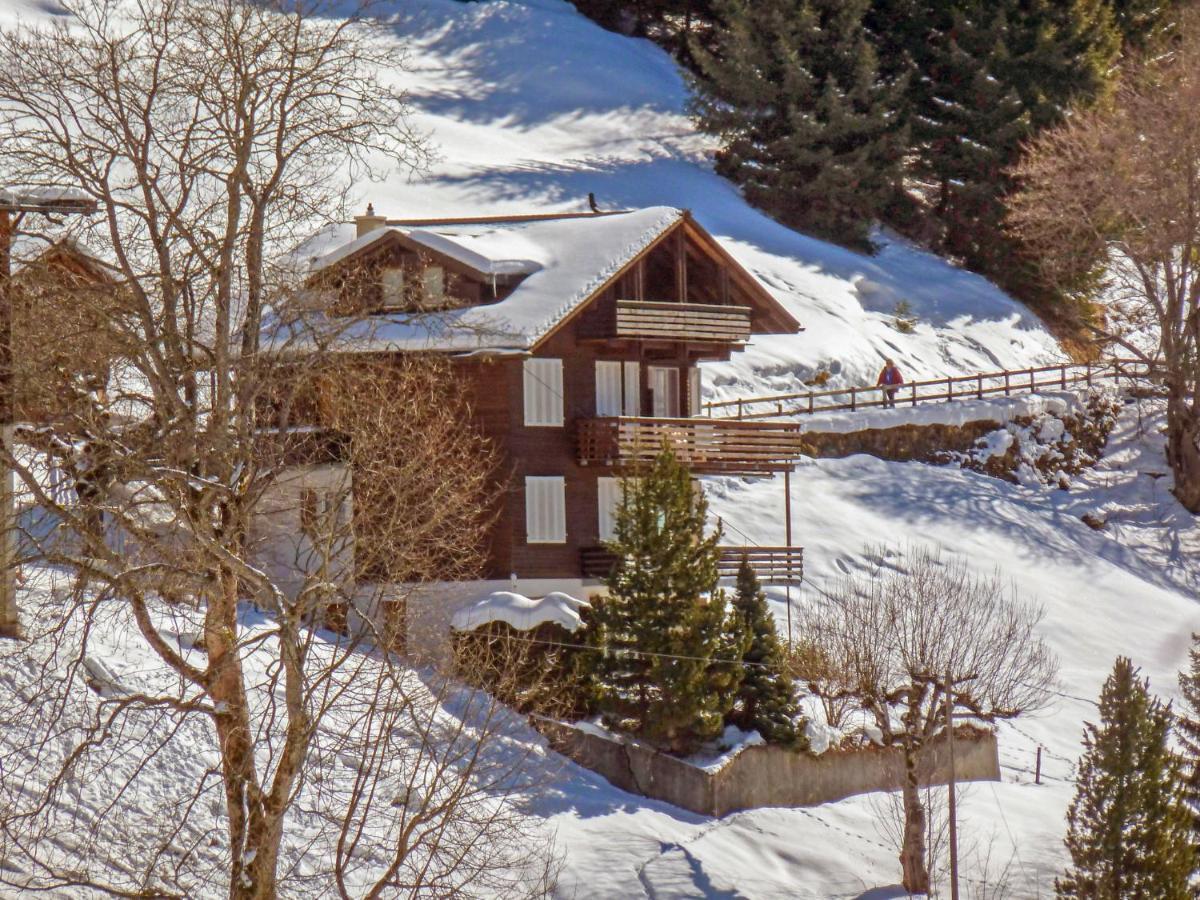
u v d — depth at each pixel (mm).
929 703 149125
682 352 174000
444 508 116375
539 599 159625
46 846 96188
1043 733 171500
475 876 94812
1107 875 123625
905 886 129750
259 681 125625
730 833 132750
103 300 86688
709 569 143250
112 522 92125
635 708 140000
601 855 122812
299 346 95000
